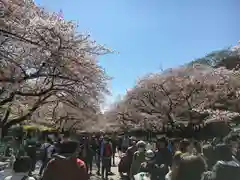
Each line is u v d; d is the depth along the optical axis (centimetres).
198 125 2455
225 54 3688
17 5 955
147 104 3042
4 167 696
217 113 2031
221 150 323
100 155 1395
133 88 3080
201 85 2508
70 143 340
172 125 2750
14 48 1081
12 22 959
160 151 612
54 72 1228
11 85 1105
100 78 1448
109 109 4088
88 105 1577
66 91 1401
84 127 3909
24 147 1093
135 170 808
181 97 2620
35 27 1034
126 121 4497
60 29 1100
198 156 402
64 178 320
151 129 3934
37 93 1302
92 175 1360
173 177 409
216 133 407
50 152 1048
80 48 1215
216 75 2498
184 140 498
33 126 2897
